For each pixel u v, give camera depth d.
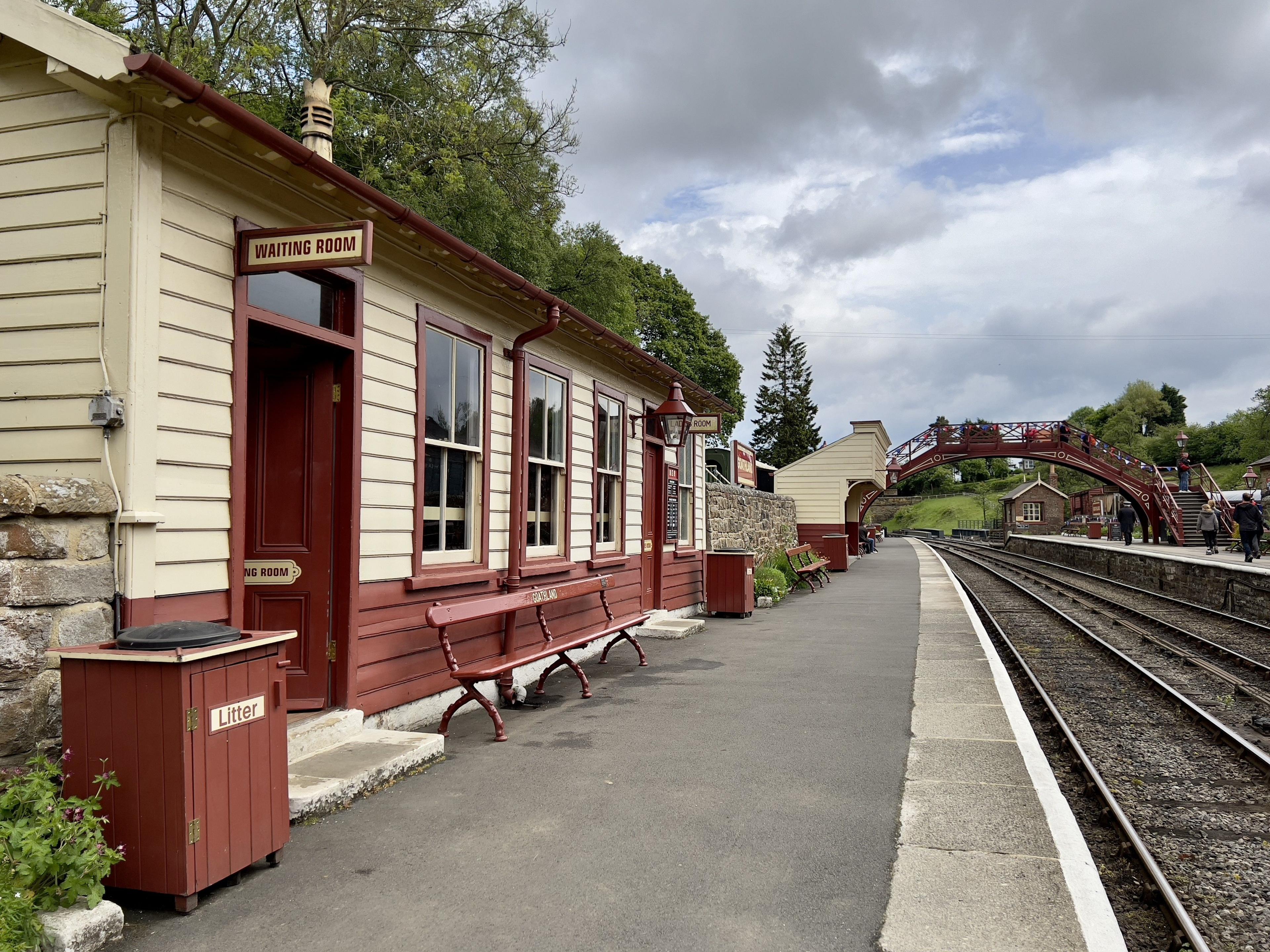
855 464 30.56
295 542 5.88
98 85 4.15
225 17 17.09
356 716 5.80
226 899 3.69
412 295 6.64
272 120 16.70
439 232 6.06
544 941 3.35
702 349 43.19
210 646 3.59
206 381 4.73
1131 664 10.91
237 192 4.98
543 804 4.91
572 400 9.77
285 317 5.29
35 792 3.29
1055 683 10.23
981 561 38.25
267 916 3.54
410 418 6.59
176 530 4.50
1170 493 35.78
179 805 3.47
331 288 5.87
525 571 8.35
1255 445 70.44
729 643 11.16
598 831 4.50
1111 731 7.93
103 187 4.36
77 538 4.00
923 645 10.96
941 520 95.00
